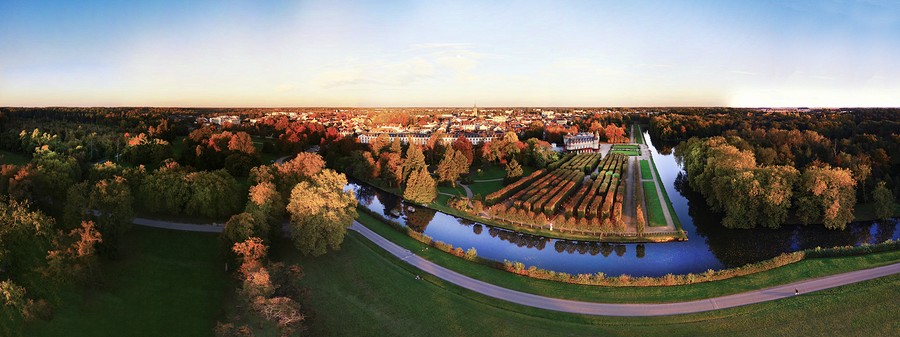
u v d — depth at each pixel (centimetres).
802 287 11612
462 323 10381
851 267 12431
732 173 18512
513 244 16275
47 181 12344
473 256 13775
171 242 11962
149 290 10262
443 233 17438
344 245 13425
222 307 10250
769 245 15912
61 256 9294
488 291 11831
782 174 17638
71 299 9281
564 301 11350
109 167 14525
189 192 13312
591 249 15775
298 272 10806
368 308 10825
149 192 12925
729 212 17825
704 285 11962
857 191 19538
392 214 19850
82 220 10750
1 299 8356
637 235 16500
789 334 9844
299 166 18475
